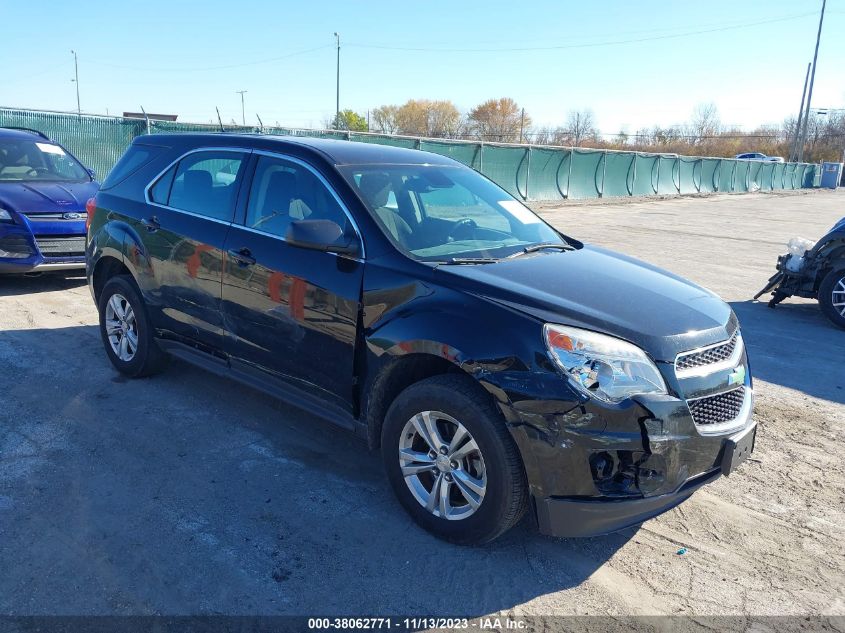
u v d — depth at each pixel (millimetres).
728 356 3402
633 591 3129
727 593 3143
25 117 14016
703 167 37594
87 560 3152
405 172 4379
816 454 4656
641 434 2969
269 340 4102
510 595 3059
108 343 5457
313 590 3027
